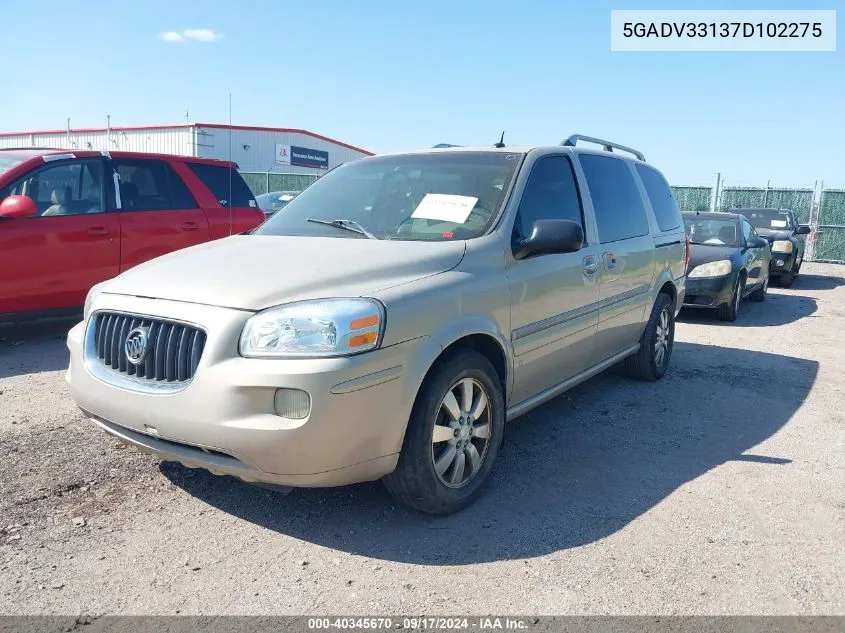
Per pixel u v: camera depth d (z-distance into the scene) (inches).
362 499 147.6
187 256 149.7
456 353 136.9
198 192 314.8
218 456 121.0
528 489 155.3
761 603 114.0
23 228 255.4
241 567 120.7
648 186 239.9
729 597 115.4
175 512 139.4
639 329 226.8
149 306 128.8
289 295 123.0
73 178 275.7
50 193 268.2
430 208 162.6
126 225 283.9
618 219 208.7
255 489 150.0
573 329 178.5
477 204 161.2
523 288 155.5
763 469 169.9
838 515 145.6
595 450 180.4
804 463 174.4
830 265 844.0
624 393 232.7
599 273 189.0
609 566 123.9
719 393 237.0
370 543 129.8
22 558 120.9
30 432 177.5
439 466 135.7
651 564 124.9
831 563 126.6
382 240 152.1
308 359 115.3
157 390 123.0
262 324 117.8
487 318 143.9
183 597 111.7
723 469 169.5
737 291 400.5
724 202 935.0
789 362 289.4
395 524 137.3
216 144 1218.6
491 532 135.1
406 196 168.2
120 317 132.9
